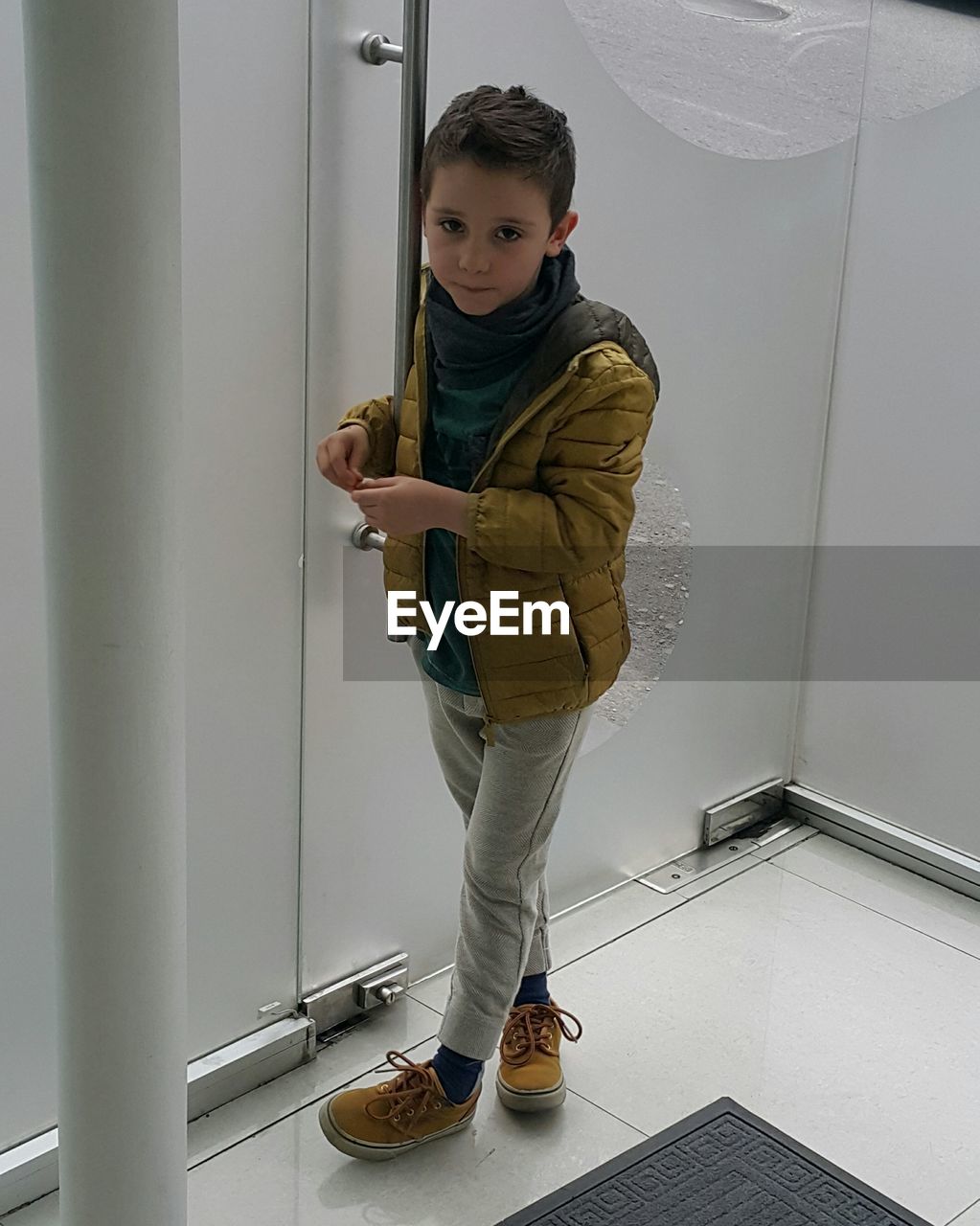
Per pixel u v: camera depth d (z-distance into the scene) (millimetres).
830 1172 1479
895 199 1920
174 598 949
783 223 1878
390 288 1472
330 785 1594
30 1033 1407
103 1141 1028
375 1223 1402
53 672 943
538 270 1224
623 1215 1412
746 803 2184
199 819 1477
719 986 1810
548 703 1319
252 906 1559
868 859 2135
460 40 1441
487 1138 1528
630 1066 1649
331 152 1377
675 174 1718
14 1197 1408
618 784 1961
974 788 2016
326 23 1334
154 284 876
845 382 2039
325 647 1535
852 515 2078
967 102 1814
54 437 890
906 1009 1779
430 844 1735
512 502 1218
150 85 842
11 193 1181
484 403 1260
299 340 1410
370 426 1371
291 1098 1578
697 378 1845
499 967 1455
